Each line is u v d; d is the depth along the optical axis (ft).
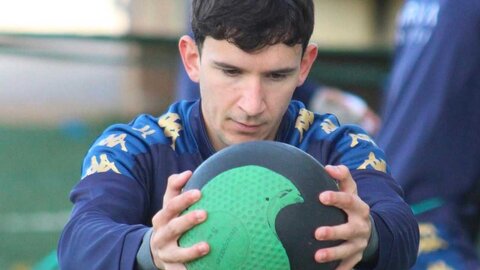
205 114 18.51
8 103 117.19
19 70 126.41
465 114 29.19
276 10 16.96
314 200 15.60
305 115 19.89
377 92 75.25
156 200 18.98
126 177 18.35
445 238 29.14
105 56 78.07
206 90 17.70
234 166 15.90
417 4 30.55
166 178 18.93
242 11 16.90
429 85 29.43
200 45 17.88
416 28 30.32
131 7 123.75
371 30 142.82
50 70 126.00
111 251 16.35
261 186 15.52
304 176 15.81
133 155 18.79
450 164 29.30
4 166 79.61
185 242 15.38
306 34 17.53
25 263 50.52
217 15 17.01
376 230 16.98
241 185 15.55
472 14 28.89
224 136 17.69
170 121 19.53
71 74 126.00
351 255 15.70
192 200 15.35
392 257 17.21
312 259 15.40
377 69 74.69
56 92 122.52
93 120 107.86
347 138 19.49
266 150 16.17
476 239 31.19
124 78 118.42
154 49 77.92
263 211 15.26
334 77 74.64
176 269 15.47
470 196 29.63
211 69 17.43
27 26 132.87
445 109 29.17
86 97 120.16
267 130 17.57
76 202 18.20
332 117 20.39
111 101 118.62
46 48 74.02
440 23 29.27
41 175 76.13
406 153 29.60
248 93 17.08
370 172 18.88
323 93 36.52
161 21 122.83
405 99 30.07
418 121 29.55
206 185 15.71
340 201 15.52
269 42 16.90
